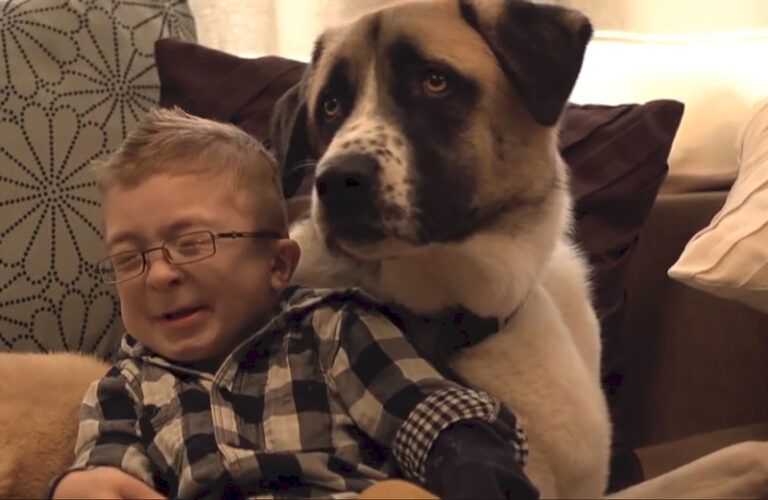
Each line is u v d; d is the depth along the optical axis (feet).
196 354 3.80
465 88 3.85
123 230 3.81
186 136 3.96
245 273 3.89
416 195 3.67
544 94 3.89
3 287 5.33
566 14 4.05
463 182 3.84
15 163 5.49
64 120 5.63
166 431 3.59
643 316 5.75
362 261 4.05
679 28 6.74
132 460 3.53
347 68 4.01
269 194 4.07
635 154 5.40
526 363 3.92
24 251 5.40
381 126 3.75
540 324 4.03
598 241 5.23
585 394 4.00
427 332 3.99
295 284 4.21
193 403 3.65
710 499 3.53
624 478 5.00
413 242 3.69
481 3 3.97
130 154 3.92
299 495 3.35
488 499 2.95
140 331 3.84
